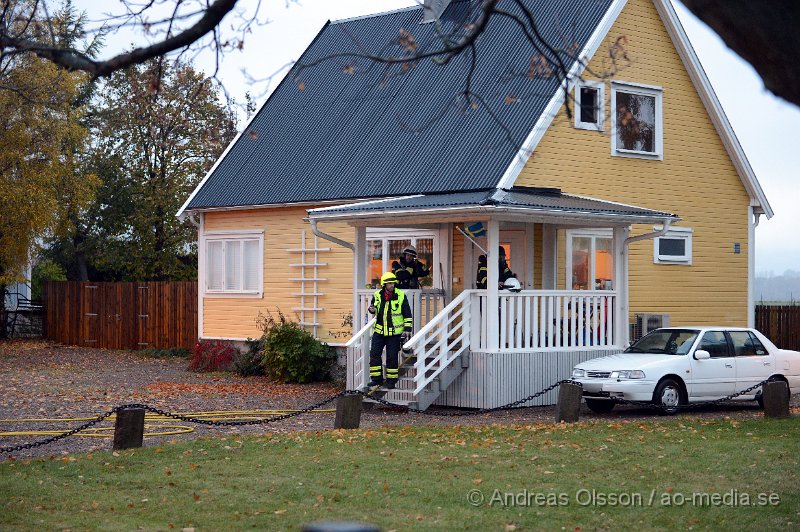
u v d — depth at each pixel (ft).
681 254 81.25
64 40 35.73
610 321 66.69
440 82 79.61
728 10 14.70
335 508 31.83
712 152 83.46
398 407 60.34
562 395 52.75
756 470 37.99
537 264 72.54
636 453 41.60
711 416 57.82
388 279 59.93
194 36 24.12
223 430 49.88
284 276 85.40
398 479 36.09
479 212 57.77
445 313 60.29
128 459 40.14
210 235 92.32
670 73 80.23
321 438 45.68
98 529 29.35
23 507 32.14
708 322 82.58
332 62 92.89
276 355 77.15
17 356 101.19
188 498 33.32
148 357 102.42
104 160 140.97
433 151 73.00
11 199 107.76
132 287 110.63
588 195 73.72
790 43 14.47
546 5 78.18
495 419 56.03
